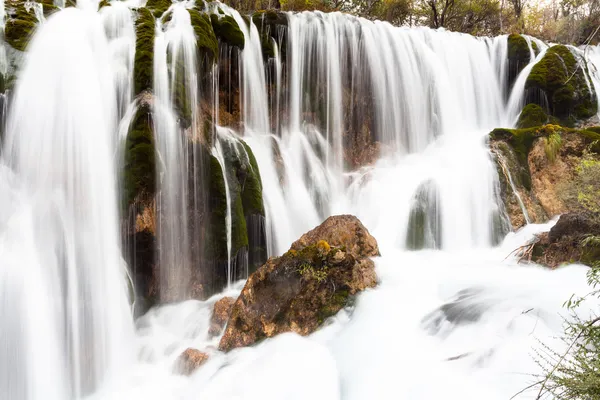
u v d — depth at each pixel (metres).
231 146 9.22
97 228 7.13
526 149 11.24
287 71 12.41
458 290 6.90
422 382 4.96
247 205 8.91
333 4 20.12
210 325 6.94
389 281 7.18
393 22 22.14
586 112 13.57
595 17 18.03
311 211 11.14
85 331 6.57
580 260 7.12
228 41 10.93
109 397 6.13
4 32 7.81
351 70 13.27
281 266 6.40
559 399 3.66
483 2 21.94
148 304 7.74
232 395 5.45
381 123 13.51
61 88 7.43
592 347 4.61
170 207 7.88
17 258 6.29
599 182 8.88
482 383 4.70
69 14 8.43
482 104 14.84
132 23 8.86
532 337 5.19
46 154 7.22
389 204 10.97
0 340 5.81
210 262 8.23
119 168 7.54
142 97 7.71
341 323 6.29
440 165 11.61
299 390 5.34
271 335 6.21
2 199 6.86
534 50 15.14
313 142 12.53
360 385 5.25
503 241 10.08
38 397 5.92
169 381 6.18
